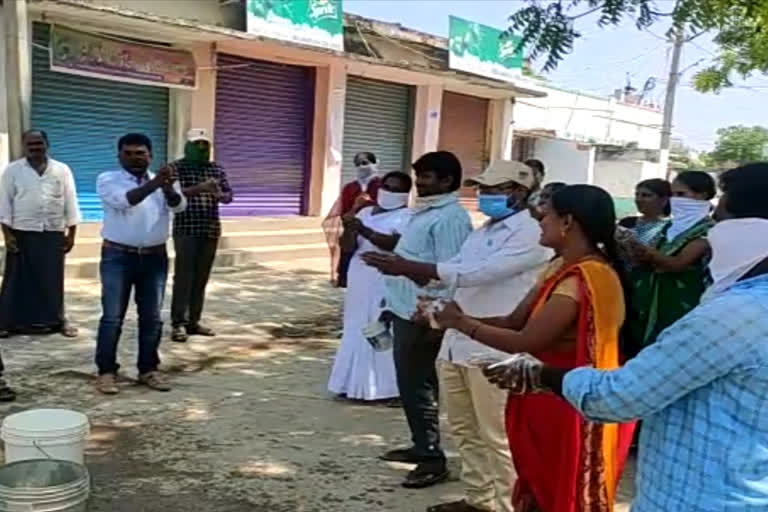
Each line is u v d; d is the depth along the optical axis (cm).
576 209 283
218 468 446
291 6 1206
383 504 407
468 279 351
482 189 356
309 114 1397
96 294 885
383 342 457
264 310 872
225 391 585
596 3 577
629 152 2455
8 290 696
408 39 1498
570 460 275
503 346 282
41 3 942
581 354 273
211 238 725
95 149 1105
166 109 1178
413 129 1611
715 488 181
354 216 541
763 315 176
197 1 1130
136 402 550
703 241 430
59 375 601
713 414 181
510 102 1858
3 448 439
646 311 439
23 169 688
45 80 1036
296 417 533
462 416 379
